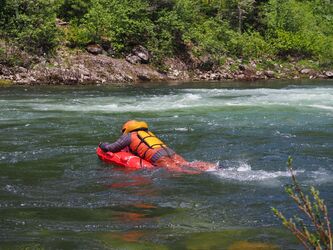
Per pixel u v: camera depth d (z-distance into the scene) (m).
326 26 41.94
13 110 14.58
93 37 27.77
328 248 3.11
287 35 35.97
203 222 5.41
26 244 4.71
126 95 19.36
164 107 15.66
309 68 34.59
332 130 11.37
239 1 35.91
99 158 8.65
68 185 7.02
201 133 11.04
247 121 12.76
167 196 6.48
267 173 7.64
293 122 12.55
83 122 12.49
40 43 25.73
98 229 5.17
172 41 30.91
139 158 8.20
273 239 4.85
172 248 4.62
